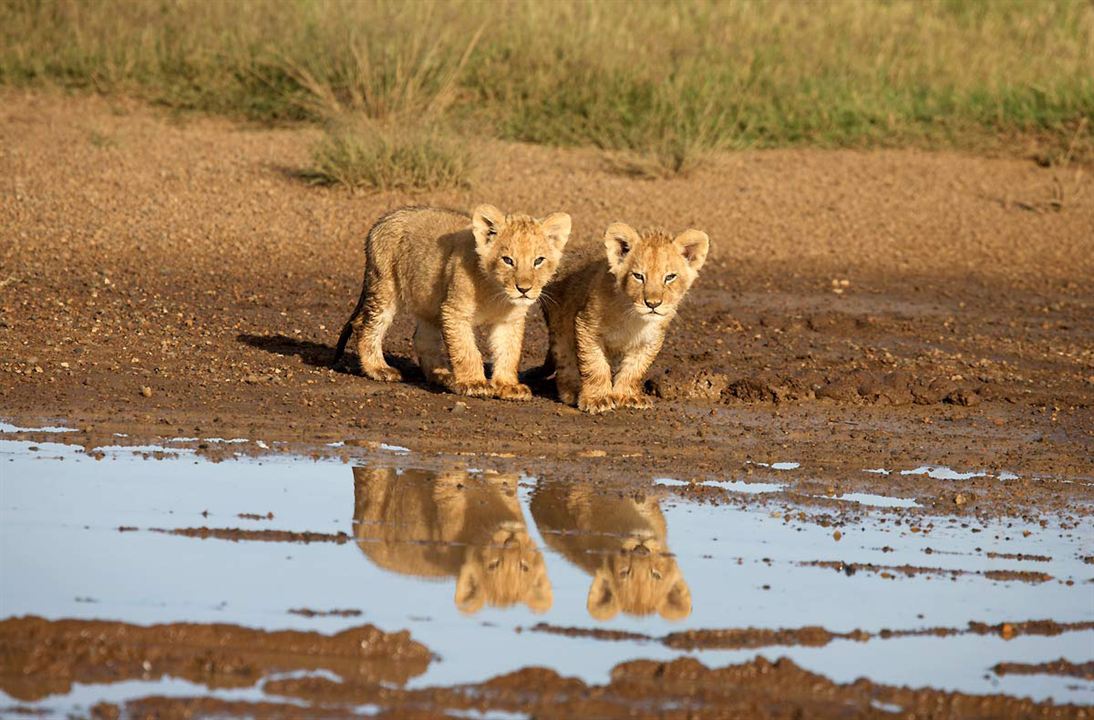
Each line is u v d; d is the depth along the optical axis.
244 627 7.97
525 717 7.10
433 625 8.27
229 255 19.86
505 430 12.82
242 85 27.19
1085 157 26.80
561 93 27.30
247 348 15.33
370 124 24.36
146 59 27.77
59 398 13.02
